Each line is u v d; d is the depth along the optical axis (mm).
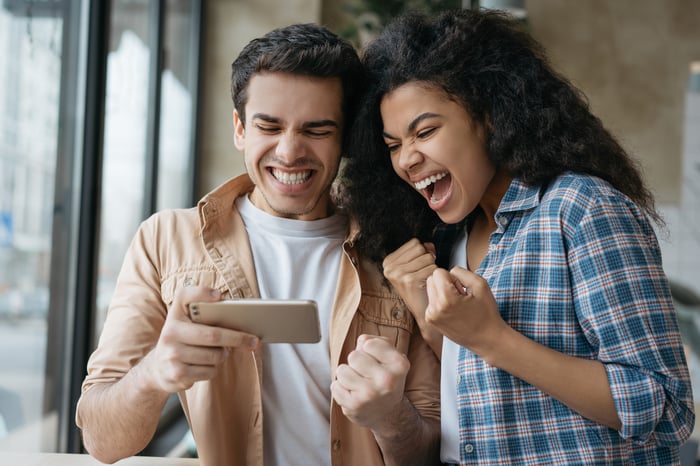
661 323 1191
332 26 5230
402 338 1521
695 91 5215
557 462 1229
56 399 2646
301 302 1135
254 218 1572
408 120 1365
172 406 3863
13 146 2227
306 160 1448
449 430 1398
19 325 2320
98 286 2975
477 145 1382
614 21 5301
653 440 1253
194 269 1484
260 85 1429
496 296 1295
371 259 1574
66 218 2686
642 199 1443
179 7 4281
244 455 1404
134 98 3486
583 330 1235
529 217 1331
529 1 5371
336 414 1413
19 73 2254
